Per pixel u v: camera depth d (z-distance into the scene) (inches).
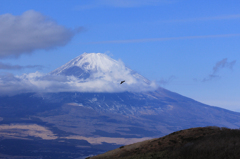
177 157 2095.2
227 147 1952.5
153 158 2229.3
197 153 2009.1
